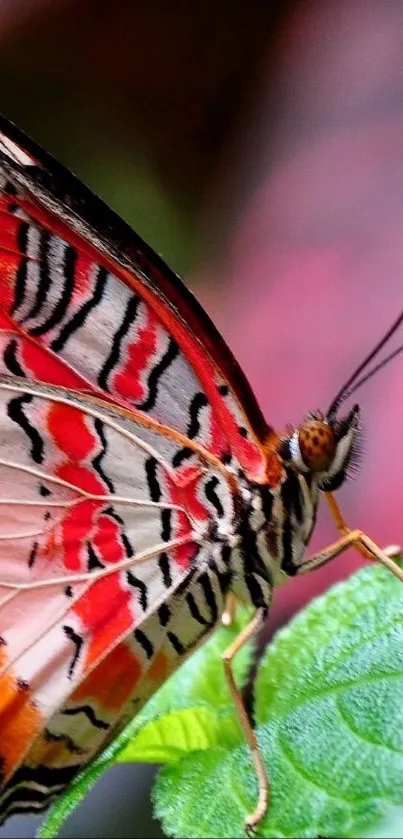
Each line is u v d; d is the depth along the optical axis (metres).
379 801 0.13
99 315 0.14
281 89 0.20
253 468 0.14
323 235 0.18
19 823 0.16
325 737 0.13
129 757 0.14
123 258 0.14
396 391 0.17
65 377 0.14
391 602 0.14
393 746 0.13
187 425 0.14
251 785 0.13
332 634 0.14
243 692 0.14
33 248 0.13
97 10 0.21
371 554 0.14
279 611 0.16
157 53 0.22
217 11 0.21
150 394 0.14
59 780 0.14
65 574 0.14
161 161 0.21
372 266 0.18
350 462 0.14
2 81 0.22
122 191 0.22
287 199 0.18
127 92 0.22
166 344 0.14
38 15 0.21
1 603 0.14
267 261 0.18
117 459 0.14
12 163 0.13
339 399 0.14
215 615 0.14
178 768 0.13
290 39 0.21
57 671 0.14
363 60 0.19
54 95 0.22
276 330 0.18
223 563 0.14
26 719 0.14
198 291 0.19
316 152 0.19
